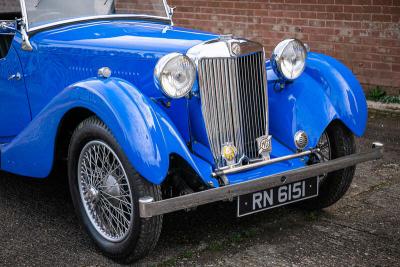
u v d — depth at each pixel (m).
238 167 3.61
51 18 4.50
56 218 4.21
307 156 3.92
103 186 3.57
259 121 3.80
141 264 3.53
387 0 6.92
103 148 3.50
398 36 6.93
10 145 4.09
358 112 4.00
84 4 4.62
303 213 4.27
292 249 3.71
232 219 4.16
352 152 4.10
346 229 4.00
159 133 3.26
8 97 4.71
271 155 3.84
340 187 4.08
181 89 3.39
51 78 4.34
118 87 3.39
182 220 4.14
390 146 5.82
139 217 3.31
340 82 4.04
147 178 3.18
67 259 3.61
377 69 7.18
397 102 6.99
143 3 4.83
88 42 4.12
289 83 4.02
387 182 4.89
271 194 3.61
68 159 3.74
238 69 3.64
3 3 4.61
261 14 8.09
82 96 3.45
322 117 3.92
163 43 3.83
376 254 3.64
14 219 4.20
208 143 3.59
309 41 7.70
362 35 7.21
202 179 3.44
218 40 3.60
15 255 3.66
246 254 3.65
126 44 3.94
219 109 3.61
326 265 3.50
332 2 7.38
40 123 3.78
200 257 3.62
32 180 4.97
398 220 4.14
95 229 3.70
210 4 8.57
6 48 4.95
